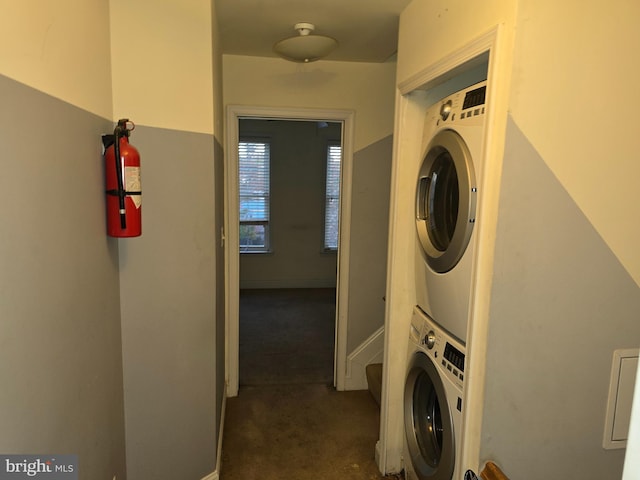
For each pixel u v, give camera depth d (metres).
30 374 1.01
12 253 0.93
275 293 6.12
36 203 1.04
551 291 1.33
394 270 2.15
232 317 3.14
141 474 1.94
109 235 1.58
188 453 2.08
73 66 1.28
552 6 1.19
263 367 3.71
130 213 1.52
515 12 1.18
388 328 2.22
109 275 1.63
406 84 2.00
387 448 2.33
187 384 2.03
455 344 1.64
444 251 1.72
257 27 2.39
